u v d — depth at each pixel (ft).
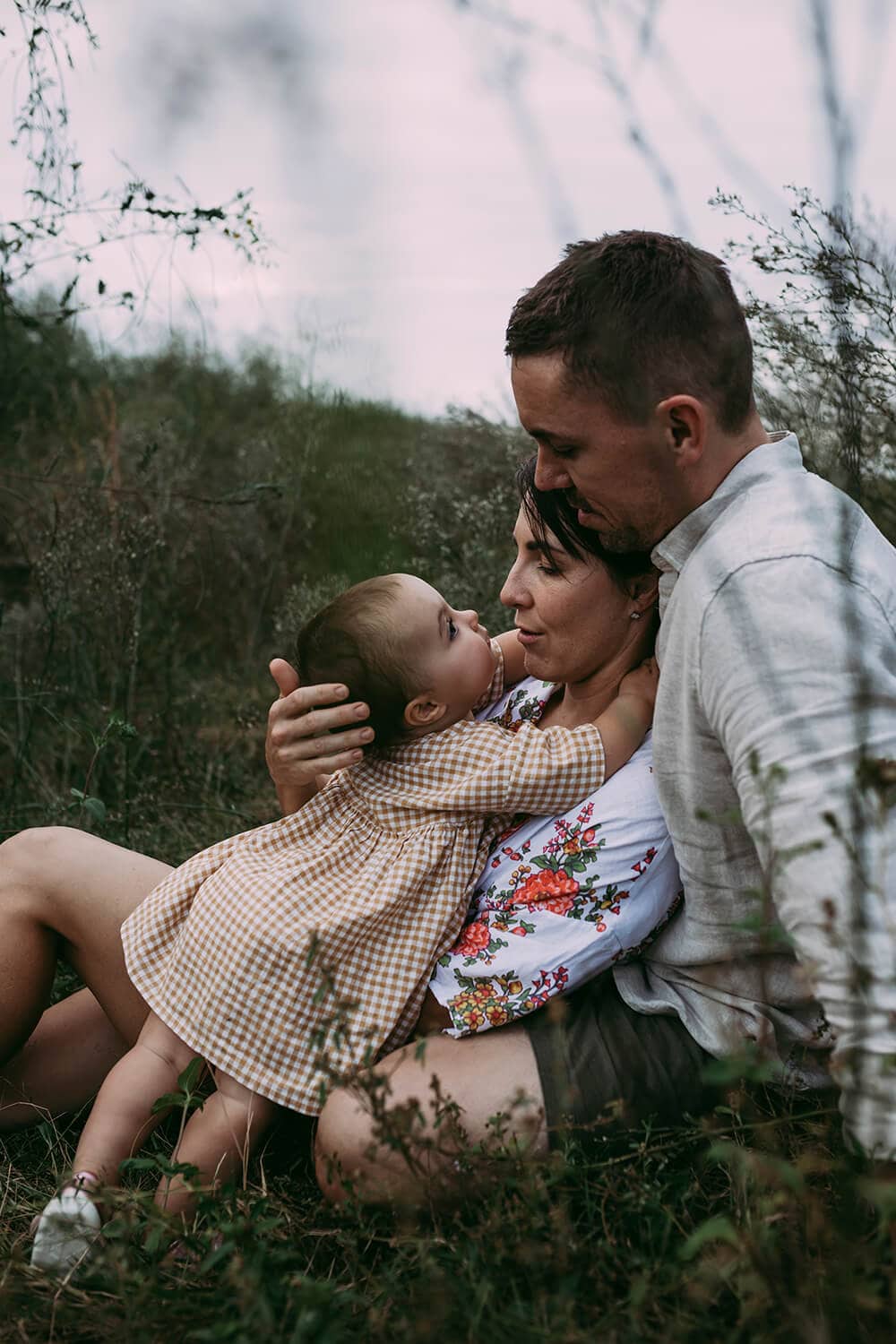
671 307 5.52
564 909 6.22
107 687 13.74
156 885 7.05
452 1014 6.15
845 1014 4.76
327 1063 5.49
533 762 6.35
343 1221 5.83
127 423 17.85
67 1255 5.78
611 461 5.75
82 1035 7.39
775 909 5.68
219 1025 6.36
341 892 6.59
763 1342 4.43
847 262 7.74
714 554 5.52
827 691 4.99
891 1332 4.37
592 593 6.45
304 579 14.12
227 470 17.79
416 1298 5.00
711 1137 5.85
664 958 6.34
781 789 4.96
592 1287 5.05
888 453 9.67
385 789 6.86
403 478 14.64
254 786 12.87
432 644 6.91
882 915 4.73
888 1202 4.19
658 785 5.97
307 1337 4.77
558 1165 5.46
